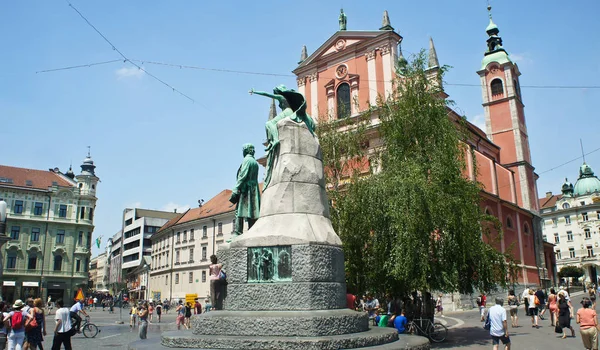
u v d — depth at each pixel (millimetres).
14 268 59062
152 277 69938
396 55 36594
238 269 9352
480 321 23625
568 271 75375
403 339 9188
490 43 54812
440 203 15891
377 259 16766
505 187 44156
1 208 23234
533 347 14344
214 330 8734
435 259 16141
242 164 11195
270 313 8695
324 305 8922
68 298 62031
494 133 52000
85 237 65000
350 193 18984
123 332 24109
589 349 11672
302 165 10031
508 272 18688
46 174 66188
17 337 11742
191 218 61031
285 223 9547
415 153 18062
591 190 88812
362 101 36625
